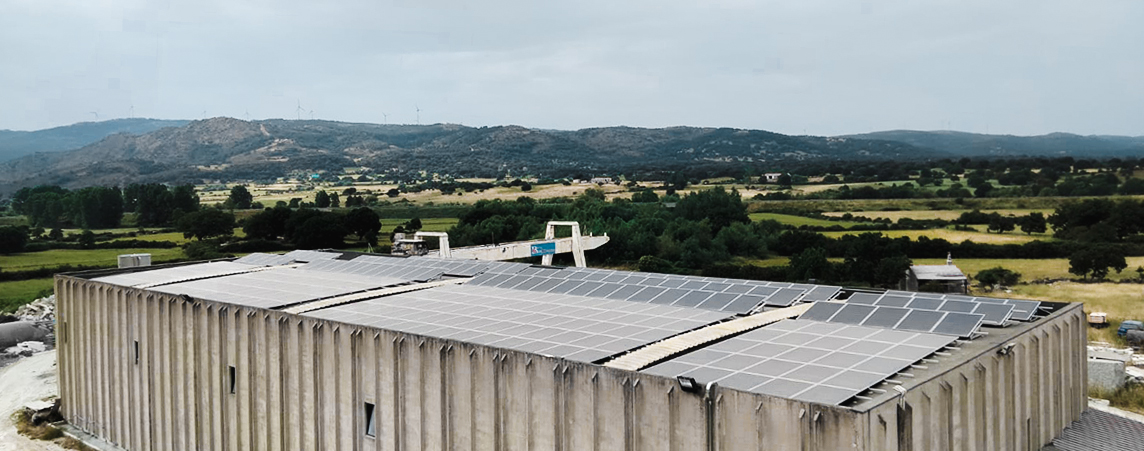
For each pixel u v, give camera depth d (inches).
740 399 1005.2
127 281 2201.0
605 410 1130.7
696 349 1291.8
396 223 7268.7
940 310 1439.5
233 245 5585.6
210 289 2015.3
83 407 2252.7
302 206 7440.9
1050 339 1395.2
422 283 2119.8
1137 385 2222.0
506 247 3646.7
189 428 1839.3
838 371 1104.2
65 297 2333.9
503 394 1253.7
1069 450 1360.7
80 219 7632.9
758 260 5408.5
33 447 2118.6
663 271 5177.2
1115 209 5103.3
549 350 1273.4
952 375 1093.1
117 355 2078.0
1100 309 3280.0
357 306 1738.4
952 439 1076.5
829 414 920.9
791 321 1481.3
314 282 2154.3
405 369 1390.3
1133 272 4101.9
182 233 6707.7
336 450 1507.1
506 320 1545.3
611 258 5674.2
